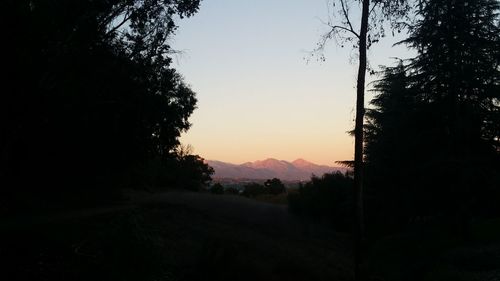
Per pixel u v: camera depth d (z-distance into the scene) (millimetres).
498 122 23891
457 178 23750
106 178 35812
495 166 24219
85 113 25797
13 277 10375
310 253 22875
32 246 13031
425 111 25562
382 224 30703
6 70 19672
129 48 27266
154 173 57406
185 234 20938
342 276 18875
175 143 37812
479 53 23734
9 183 27438
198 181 70688
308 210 32875
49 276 10547
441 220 25203
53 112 23828
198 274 13172
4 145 24016
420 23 25188
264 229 27734
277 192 73312
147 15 26750
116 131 29422
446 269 17391
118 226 10188
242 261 14977
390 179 29125
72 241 13758
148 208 29672
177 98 38250
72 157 30719
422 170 24688
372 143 32531
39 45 20578
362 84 16531
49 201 29953
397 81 27938
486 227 25828
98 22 24797
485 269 16969
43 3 20891
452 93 24453
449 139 24516
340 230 32562
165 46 27828
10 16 18594
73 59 23234
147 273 9797
